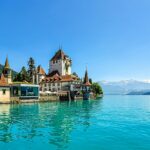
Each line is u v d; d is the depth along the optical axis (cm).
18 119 2947
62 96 8481
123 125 2452
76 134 1948
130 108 5172
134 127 2316
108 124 2520
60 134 1947
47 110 4362
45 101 7575
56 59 12450
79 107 5291
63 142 1667
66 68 12594
